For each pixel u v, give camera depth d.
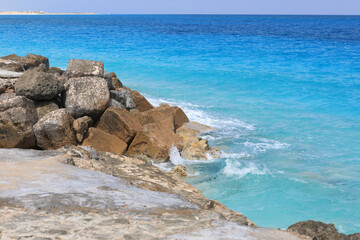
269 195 10.26
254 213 9.35
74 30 79.50
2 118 11.67
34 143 11.98
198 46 47.31
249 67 31.61
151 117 14.61
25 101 12.03
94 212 5.05
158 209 5.45
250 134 15.45
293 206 9.66
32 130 11.82
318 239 5.06
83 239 4.05
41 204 5.12
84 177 6.61
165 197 6.20
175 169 11.59
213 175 11.53
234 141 14.59
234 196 10.24
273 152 13.47
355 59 36.78
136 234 4.30
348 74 28.61
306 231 5.20
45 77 12.75
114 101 14.41
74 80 13.59
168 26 106.75
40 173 6.43
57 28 88.19
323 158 12.90
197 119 17.28
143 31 78.06
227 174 11.58
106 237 4.15
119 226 4.56
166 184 7.86
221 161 12.38
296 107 19.75
